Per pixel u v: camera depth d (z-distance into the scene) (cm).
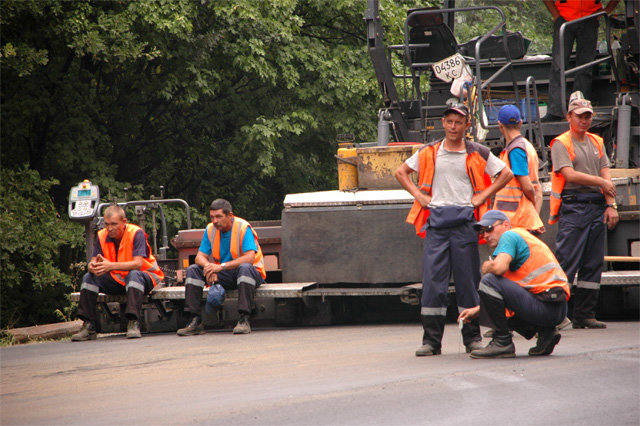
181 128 5503
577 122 1984
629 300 2220
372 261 2311
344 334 2130
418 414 1097
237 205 6275
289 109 5366
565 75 2708
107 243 2355
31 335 3042
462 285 1619
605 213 2094
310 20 5616
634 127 2681
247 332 2270
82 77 4975
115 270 2311
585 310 2033
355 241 2320
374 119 5638
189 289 2300
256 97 5388
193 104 5506
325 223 2341
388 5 5309
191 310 2295
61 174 5022
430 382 1312
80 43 4212
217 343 2053
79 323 3312
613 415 1073
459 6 3706
